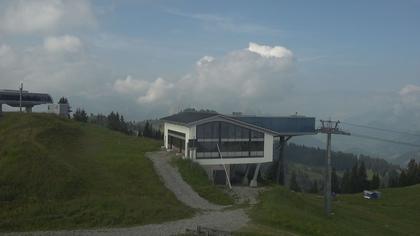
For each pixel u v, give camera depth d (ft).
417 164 437.58
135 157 200.64
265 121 233.76
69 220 122.01
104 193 146.72
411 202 271.49
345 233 141.28
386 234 168.86
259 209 151.84
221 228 124.36
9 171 146.72
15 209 125.08
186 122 203.51
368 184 393.91
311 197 233.55
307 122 242.78
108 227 120.78
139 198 145.38
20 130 221.05
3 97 310.24
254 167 223.71
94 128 305.94
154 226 123.24
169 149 234.38
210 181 186.60
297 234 128.26
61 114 335.88
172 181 173.17
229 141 207.31
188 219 133.28
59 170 153.17
